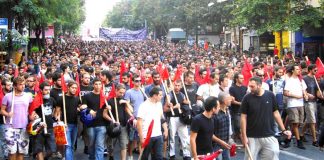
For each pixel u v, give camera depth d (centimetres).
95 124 900
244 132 781
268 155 786
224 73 1134
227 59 2122
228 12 4644
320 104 1195
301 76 1191
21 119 869
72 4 3775
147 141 702
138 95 973
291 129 1164
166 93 994
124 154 938
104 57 2022
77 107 935
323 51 2998
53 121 917
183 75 1107
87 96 911
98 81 911
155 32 8550
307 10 2538
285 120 1194
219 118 785
